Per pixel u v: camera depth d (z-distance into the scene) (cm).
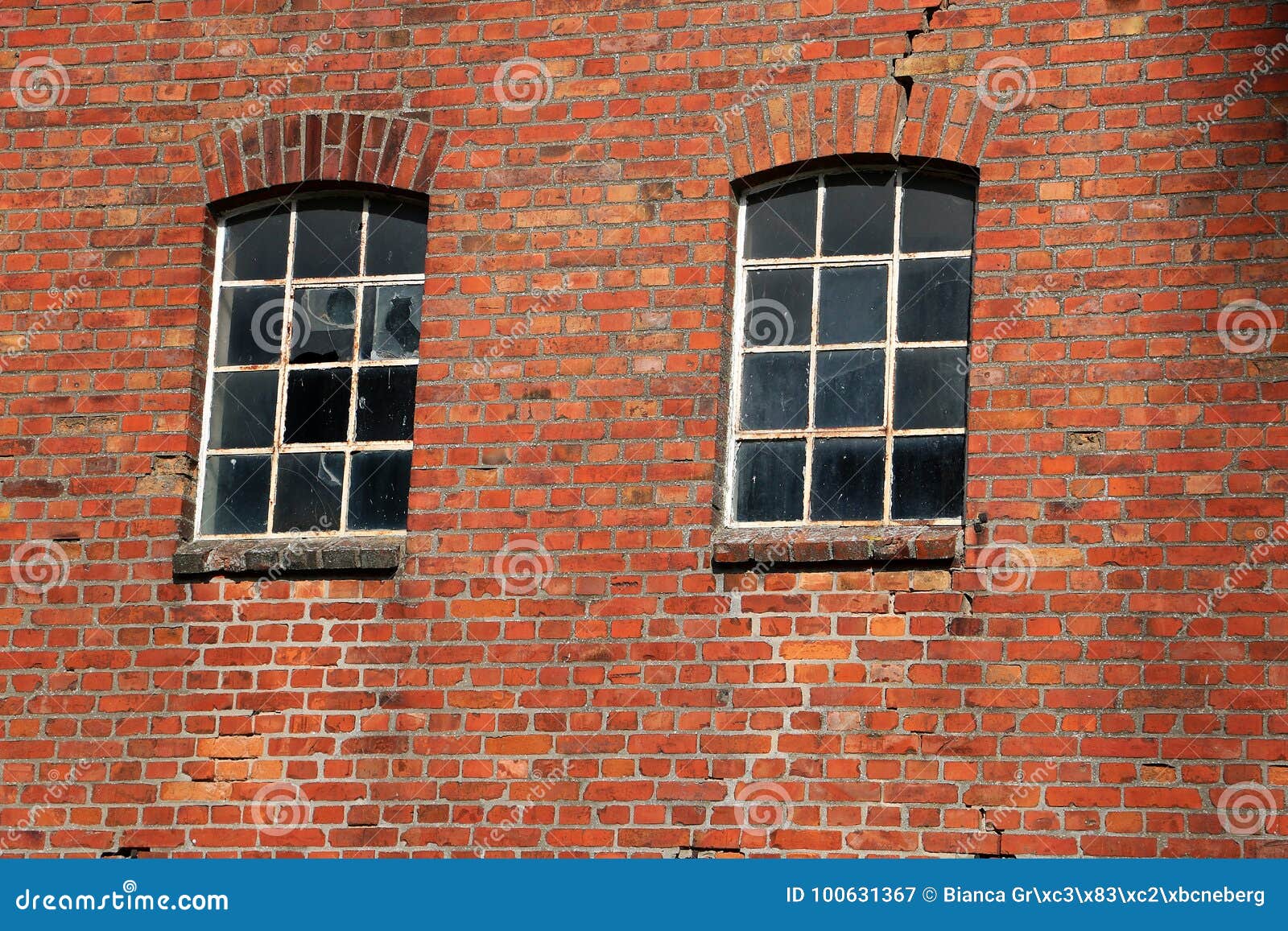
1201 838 766
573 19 898
